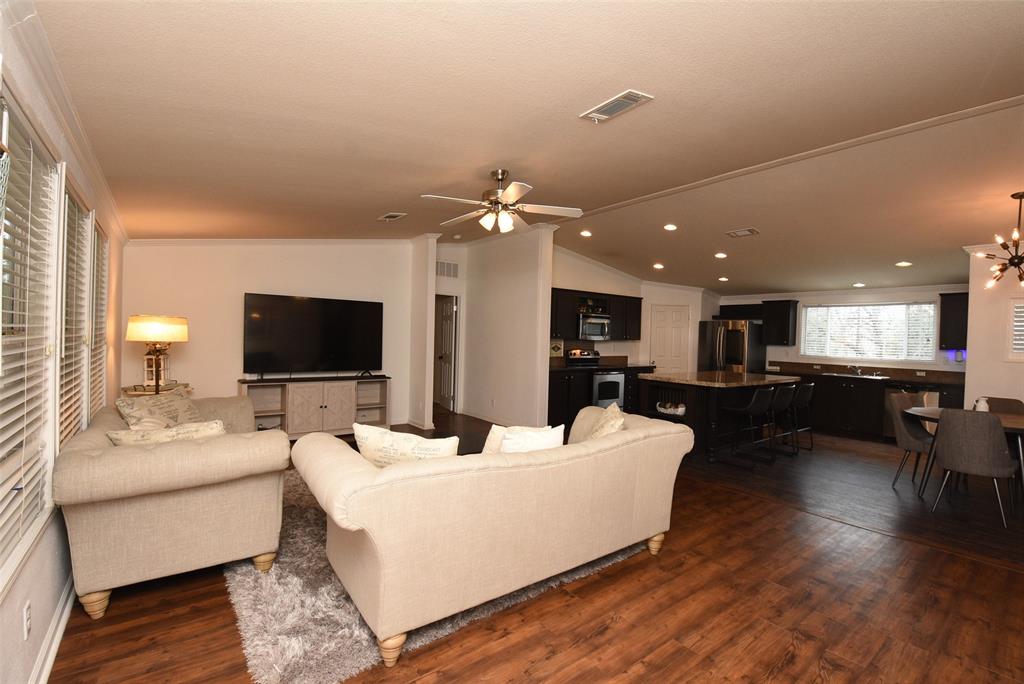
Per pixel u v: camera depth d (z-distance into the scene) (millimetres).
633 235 6379
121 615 2223
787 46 1902
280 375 5883
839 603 2475
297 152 2840
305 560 2748
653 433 2865
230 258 5586
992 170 3404
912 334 7340
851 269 6613
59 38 1581
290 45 1735
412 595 1976
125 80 1890
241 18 1551
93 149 2555
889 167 3557
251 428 4047
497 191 3535
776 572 2789
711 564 2875
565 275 7828
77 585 2123
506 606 2389
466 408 7520
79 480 1956
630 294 8797
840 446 6250
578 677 1907
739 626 2264
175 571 2344
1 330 1474
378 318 6449
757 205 4711
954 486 4465
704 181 3836
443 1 1535
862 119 2656
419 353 6582
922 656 2072
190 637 2076
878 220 4695
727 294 9695
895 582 2695
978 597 2551
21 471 1717
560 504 2424
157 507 2273
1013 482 4055
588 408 3533
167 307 5270
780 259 6500
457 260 7539
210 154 2764
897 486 4496
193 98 2088
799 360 8578
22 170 1718
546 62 1963
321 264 6164
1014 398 4793
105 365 3697
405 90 2150
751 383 5426
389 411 6387
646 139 2904
